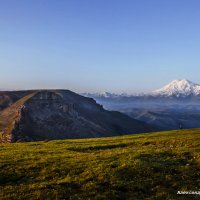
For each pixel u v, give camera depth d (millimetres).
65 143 59156
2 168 35438
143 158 38469
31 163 37281
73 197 27734
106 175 32469
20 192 29078
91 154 42125
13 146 56562
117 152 43000
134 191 29422
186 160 38250
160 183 31203
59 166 35781
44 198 27703
